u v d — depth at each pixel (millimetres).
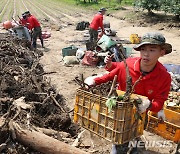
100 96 3852
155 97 4004
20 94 6250
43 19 26828
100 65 11961
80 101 4141
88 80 4281
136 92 4074
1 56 9023
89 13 33219
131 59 4227
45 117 6043
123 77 4156
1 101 5605
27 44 12812
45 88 7340
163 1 26234
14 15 28156
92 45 12680
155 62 3916
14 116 5141
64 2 45312
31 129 4926
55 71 11250
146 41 3779
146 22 25328
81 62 12289
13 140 4711
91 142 5785
